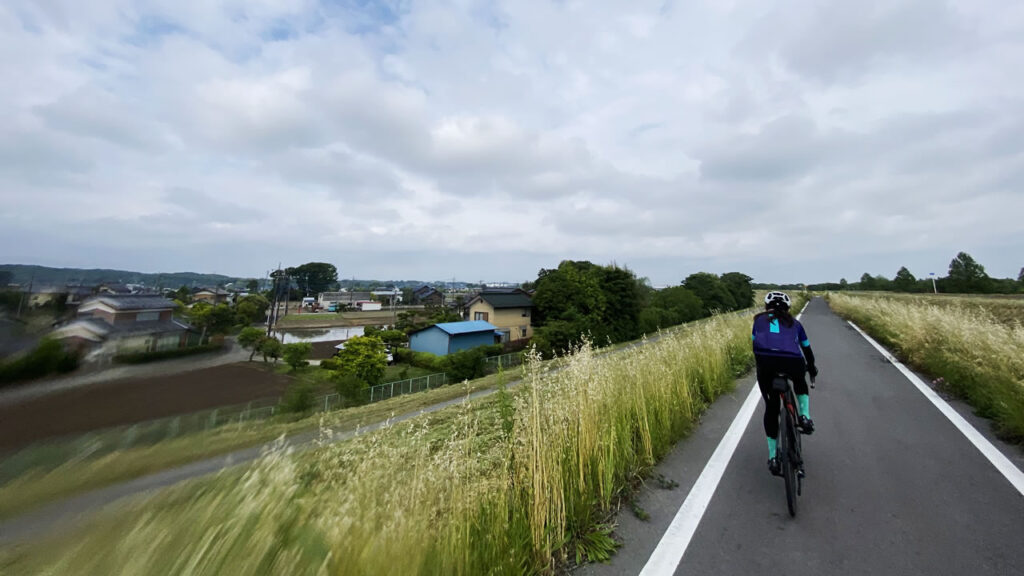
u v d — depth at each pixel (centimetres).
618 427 395
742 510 319
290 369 2619
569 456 328
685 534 290
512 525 263
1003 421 465
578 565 262
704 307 4978
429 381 2452
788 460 316
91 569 194
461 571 224
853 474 374
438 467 262
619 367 511
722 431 499
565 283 3484
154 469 266
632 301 3334
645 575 249
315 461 270
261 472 238
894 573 244
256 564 201
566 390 373
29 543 195
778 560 259
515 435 316
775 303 404
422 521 228
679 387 536
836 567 251
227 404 734
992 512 302
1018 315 1534
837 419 532
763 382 378
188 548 202
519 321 4059
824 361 938
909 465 386
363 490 233
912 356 879
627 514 318
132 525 207
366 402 1945
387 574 198
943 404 572
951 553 260
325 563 201
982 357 648
